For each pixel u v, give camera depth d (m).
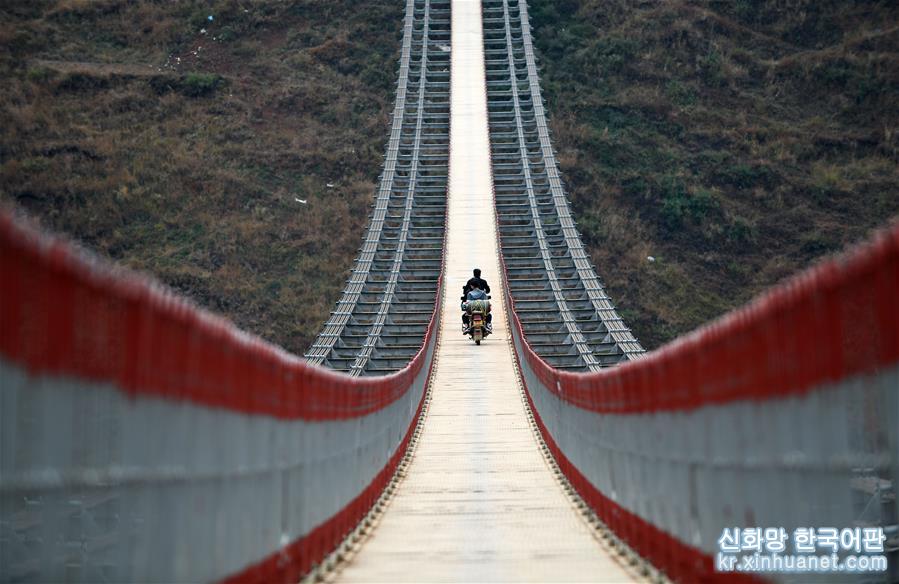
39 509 21.31
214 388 31.67
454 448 102.25
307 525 44.50
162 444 27.41
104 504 24.02
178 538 28.53
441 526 61.75
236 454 33.94
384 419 75.50
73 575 22.64
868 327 23.72
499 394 137.00
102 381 23.88
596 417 61.62
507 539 56.41
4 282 19.64
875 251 23.06
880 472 23.39
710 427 36.22
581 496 69.75
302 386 43.47
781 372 29.25
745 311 32.19
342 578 45.81
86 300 23.06
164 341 27.53
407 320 198.62
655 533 44.59
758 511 31.27
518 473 86.38
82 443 23.02
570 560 49.47
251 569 35.53
